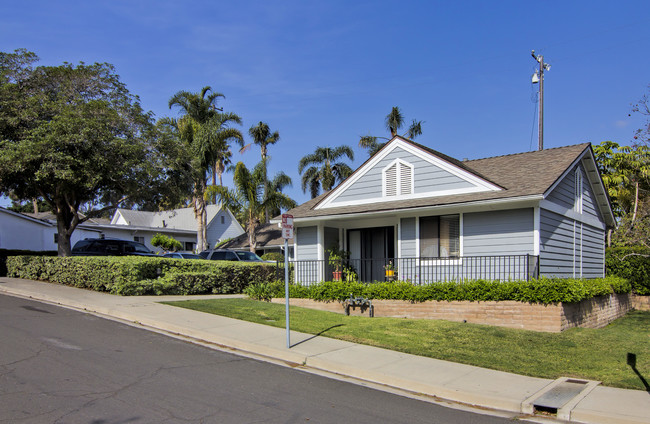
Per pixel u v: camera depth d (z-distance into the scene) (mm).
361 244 18562
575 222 16531
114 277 15586
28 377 6938
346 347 9891
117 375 7309
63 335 9727
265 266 20203
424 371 8336
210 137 30500
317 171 41406
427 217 15344
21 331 9844
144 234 39438
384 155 16953
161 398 6402
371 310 14539
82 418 5539
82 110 17156
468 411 6773
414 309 13984
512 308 12344
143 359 8359
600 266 19469
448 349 9930
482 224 14172
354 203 17609
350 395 7160
